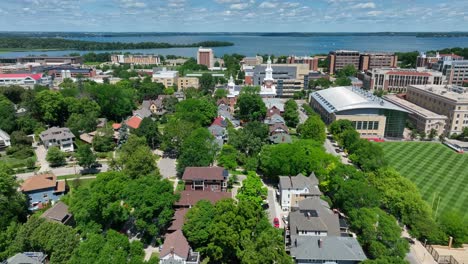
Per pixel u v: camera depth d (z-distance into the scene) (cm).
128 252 7212
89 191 8738
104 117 19712
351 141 14638
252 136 14212
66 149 15162
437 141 17325
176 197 8981
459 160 14325
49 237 7281
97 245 6844
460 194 11238
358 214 8681
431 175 12725
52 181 10700
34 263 6769
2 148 15025
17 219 8869
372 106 17762
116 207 8431
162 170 13162
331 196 10694
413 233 8781
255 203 8988
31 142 15338
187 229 8056
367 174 11000
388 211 9788
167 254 7344
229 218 7800
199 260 7788
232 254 8012
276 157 11794
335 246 7650
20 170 12850
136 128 15700
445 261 8138
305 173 11512
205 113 17900
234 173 13062
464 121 17950
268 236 7369
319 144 13838
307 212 8969
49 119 17500
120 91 19988
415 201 9131
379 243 7769
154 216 8569
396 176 10219
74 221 9350
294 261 7519
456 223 8825
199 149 12575
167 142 14438
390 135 18075
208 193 10025
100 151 15062
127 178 9475
